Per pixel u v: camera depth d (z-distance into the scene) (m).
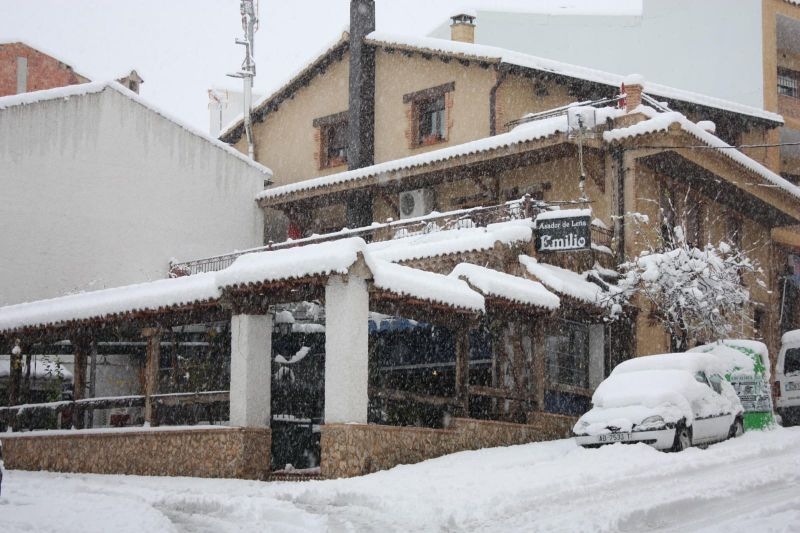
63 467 21.28
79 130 28.67
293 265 17.70
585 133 25.38
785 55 39.31
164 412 24.48
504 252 22.75
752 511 11.30
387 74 32.22
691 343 25.72
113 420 26.34
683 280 24.45
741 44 37.12
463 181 29.42
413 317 19.48
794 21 37.91
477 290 20.25
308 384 23.19
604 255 25.91
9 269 27.09
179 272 29.64
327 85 34.00
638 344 25.61
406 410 21.62
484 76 29.52
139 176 29.67
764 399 22.64
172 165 30.41
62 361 27.86
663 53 39.19
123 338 25.20
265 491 14.74
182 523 12.12
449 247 23.39
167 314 20.72
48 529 11.00
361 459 17.02
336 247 17.42
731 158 28.28
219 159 31.50
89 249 28.45
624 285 24.86
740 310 25.92
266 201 32.03
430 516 11.84
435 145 30.58
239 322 19.06
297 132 34.75
